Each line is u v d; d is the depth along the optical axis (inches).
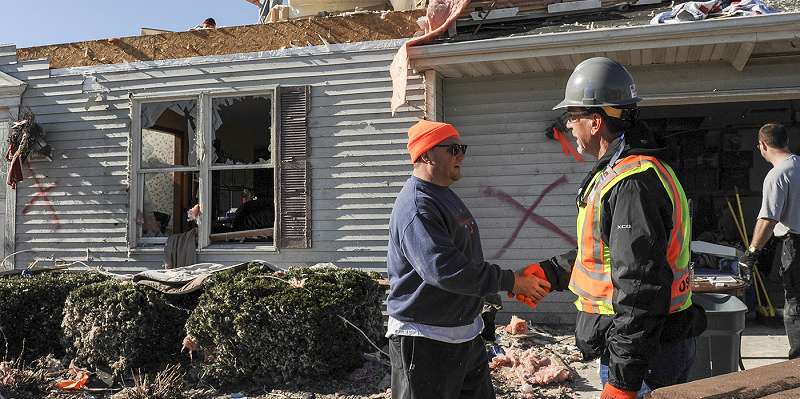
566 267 99.0
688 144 376.5
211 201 290.8
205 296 185.2
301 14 330.0
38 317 209.2
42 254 308.5
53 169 308.2
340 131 269.1
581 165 248.2
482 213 258.7
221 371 179.3
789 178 154.3
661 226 70.7
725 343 120.0
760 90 231.6
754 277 249.3
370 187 265.7
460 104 263.4
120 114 299.1
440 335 99.3
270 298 176.7
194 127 296.8
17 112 313.4
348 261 266.8
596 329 78.5
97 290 198.1
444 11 246.7
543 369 179.3
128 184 296.2
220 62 285.1
